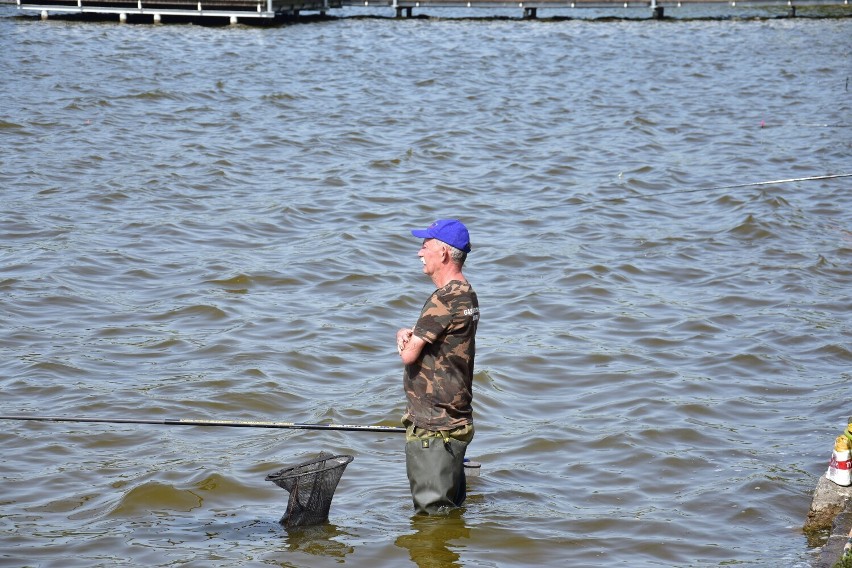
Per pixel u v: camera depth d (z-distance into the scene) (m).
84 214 24.72
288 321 18.23
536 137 36.34
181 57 52.78
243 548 10.62
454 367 11.01
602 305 19.59
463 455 11.38
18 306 18.36
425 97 43.84
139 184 27.75
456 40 62.22
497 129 37.56
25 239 22.42
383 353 17.03
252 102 41.62
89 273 20.39
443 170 31.20
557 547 10.77
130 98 40.94
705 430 14.05
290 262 21.62
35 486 12.11
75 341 16.95
